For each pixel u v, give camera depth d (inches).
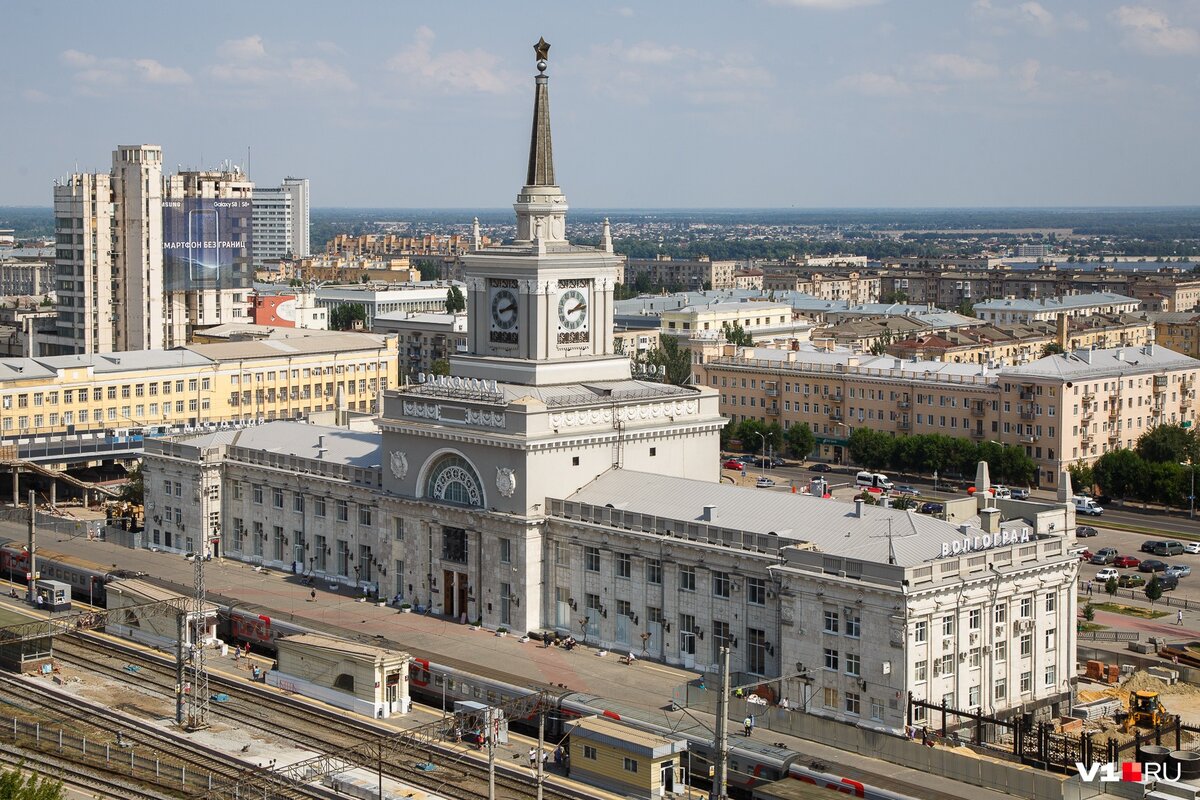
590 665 5949.8
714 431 7022.6
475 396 6643.7
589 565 6259.8
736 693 5187.0
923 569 5123.0
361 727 5570.9
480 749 5280.5
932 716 5147.6
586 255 6953.7
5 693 6107.3
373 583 7175.2
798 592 5383.9
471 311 7106.3
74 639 6909.5
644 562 6038.4
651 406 6771.7
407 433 6830.7
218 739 5482.3
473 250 7190.0
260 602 6978.4
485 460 6525.6
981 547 5403.5
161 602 6382.9
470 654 6087.6
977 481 5994.1
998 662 5383.9
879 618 5137.8
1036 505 5826.8
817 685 5344.5
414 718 5693.9
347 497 7244.1
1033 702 5492.1
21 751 5364.2
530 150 6993.1
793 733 5118.1
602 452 6579.7
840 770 4741.6
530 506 6358.3
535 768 5098.4
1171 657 6299.2
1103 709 5610.2
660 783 4822.8
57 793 4163.4
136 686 6195.9
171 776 5113.2
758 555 5600.4
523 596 6373.0
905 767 4808.1
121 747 5418.3
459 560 6668.3
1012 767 4569.4
